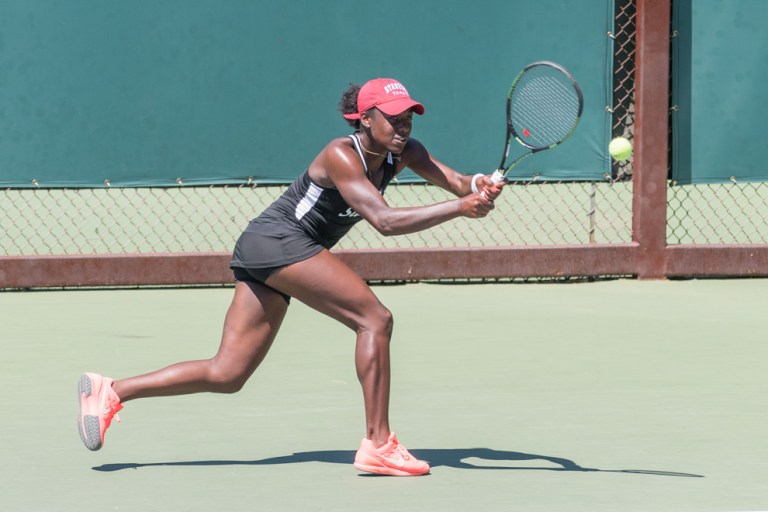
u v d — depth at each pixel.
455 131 31.23
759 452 16.45
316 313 27.36
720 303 28.91
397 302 29.05
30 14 30.11
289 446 16.91
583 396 19.83
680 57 31.80
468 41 31.09
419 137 31.12
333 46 30.88
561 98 16.16
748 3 31.80
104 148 30.50
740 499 14.22
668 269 32.00
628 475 15.34
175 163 30.73
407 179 31.91
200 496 14.48
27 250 36.50
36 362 22.45
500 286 31.41
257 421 18.31
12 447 16.83
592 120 31.86
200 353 23.22
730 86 31.91
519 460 16.12
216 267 30.67
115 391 15.81
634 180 31.97
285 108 30.89
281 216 15.65
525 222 41.16
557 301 29.19
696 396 19.81
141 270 30.50
